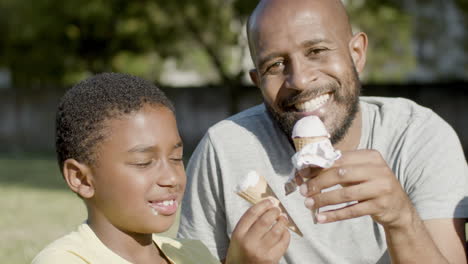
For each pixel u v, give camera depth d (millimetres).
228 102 18078
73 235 2340
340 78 2867
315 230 2934
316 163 2125
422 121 3039
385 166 2162
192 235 3238
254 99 17531
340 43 2893
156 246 2572
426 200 2797
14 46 17922
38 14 16672
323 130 2281
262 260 2248
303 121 2297
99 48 17906
